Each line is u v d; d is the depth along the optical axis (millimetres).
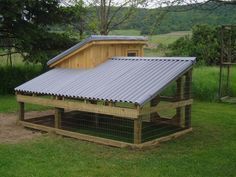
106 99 9531
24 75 19266
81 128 11375
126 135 10523
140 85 9828
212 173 7695
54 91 10836
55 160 8398
